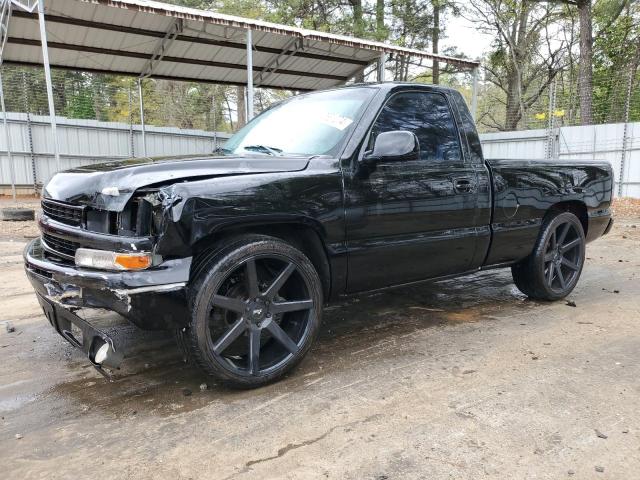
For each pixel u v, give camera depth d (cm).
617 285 545
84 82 1727
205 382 307
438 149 371
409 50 1235
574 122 1825
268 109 423
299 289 308
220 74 1421
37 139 1602
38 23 1005
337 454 229
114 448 237
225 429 252
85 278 252
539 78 2680
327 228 306
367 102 345
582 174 478
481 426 252
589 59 1806
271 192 281
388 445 236
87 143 1667
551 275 466
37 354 355
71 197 272
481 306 470
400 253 345
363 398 283
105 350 250
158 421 261
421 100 371
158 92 2270
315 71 1463
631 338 378
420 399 282
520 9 2341
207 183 264
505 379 307
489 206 396
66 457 230
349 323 419
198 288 264
